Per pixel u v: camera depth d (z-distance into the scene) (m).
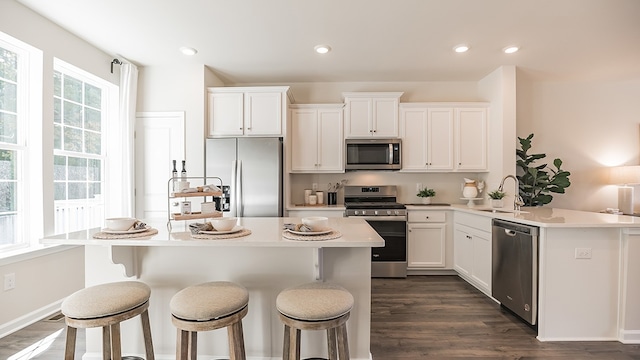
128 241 1.50
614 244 2.17
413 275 3.79
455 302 2.88
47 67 2.56
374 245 1.46
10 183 2.38
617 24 2.59
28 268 2.41
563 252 2.18
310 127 3.94
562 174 3.73
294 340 1.37
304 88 4.25
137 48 3.12
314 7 2.36
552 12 2.40
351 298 1.46
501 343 2.15
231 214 3.46
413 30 2.72
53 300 2.62
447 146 3.92
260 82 4.22
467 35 2.82
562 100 4.21
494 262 2.76
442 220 3.74
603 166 4.20
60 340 2.17
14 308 2.31
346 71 3.80
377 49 3.14
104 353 1.66
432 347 2.10
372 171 4.27
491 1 2.27
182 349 1.37
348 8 2.37
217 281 1.72
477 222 3.12
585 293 2.17
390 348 2.08
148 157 3.62
